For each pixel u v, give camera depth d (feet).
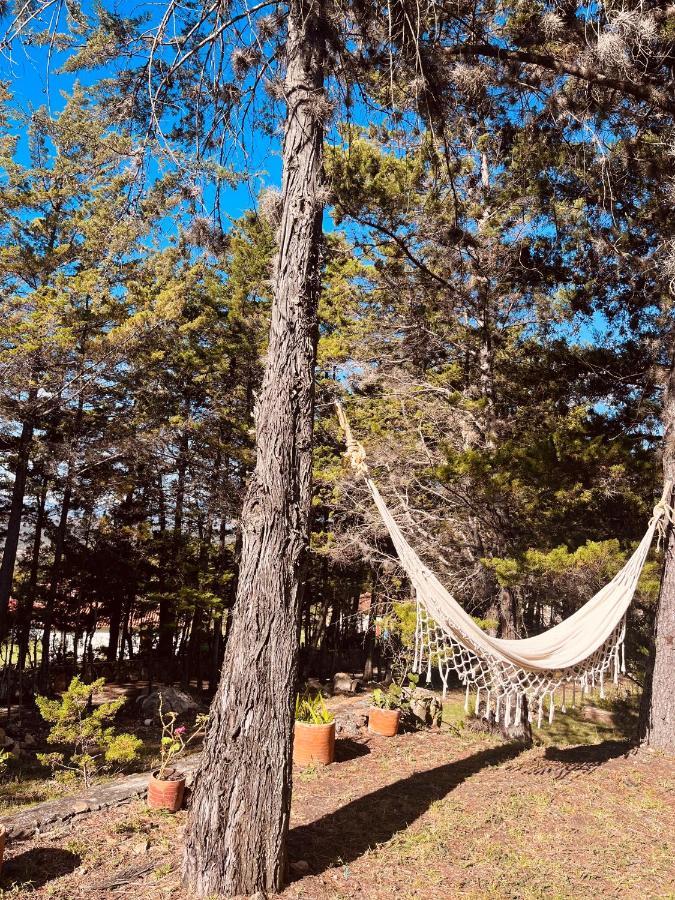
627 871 12.65
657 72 18.84
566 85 18.16
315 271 13.00
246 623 11.56
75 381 41.37
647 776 18.16
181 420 51.03
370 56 15.85
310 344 12.75
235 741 11.25
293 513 12.05
